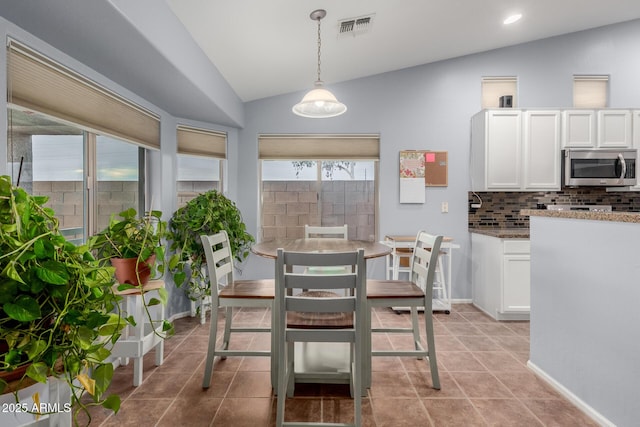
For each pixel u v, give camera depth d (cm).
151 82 246
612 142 349
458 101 391
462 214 392
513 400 194
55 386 85
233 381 216
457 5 282
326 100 237
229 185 391
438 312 355
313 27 265
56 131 209
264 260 400
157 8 192
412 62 380
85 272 78
